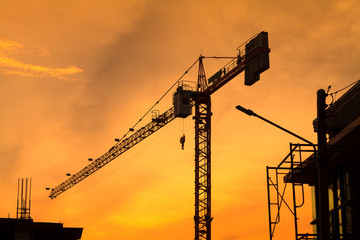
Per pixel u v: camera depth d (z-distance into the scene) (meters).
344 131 37.53
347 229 40.88
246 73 99.25
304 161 45.00
